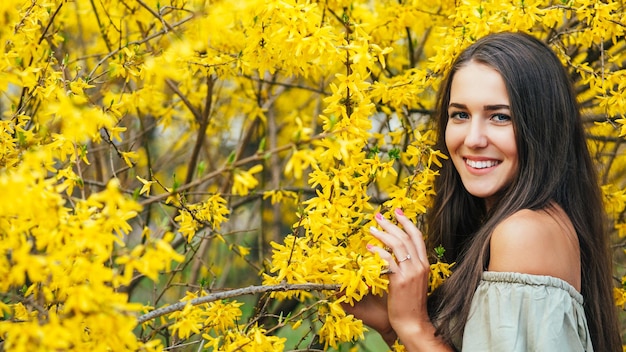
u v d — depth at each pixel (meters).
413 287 1.89
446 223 2.22
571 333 1.75
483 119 1.93
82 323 1.57
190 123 3.61
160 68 1.63
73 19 3.47
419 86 2.39
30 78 1.74
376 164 1.96
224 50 2.54
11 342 1.35
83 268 1.40
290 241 1.89
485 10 2.31
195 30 2.05
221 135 4.09
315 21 1.86
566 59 2.34
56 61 2.14
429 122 2.57
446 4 2.73
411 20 2.76
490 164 1.95
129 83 2.88
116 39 2.92
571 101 2.03
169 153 4.43
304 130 1.47
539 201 1.91
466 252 2.01
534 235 1.79
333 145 1.63
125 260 1.40
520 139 1.91
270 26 2.00
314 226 1.85
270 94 3.70
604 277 2.07
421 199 2.09
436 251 2.09
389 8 2.78
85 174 3.61
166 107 3.53
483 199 2.22
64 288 1.46
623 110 2.28
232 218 4.12
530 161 1.92
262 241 3.77
